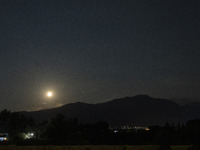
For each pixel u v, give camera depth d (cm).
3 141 5556
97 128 7762
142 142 6094
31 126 8231
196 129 5759
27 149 4453
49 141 5641
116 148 4581
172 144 5322
